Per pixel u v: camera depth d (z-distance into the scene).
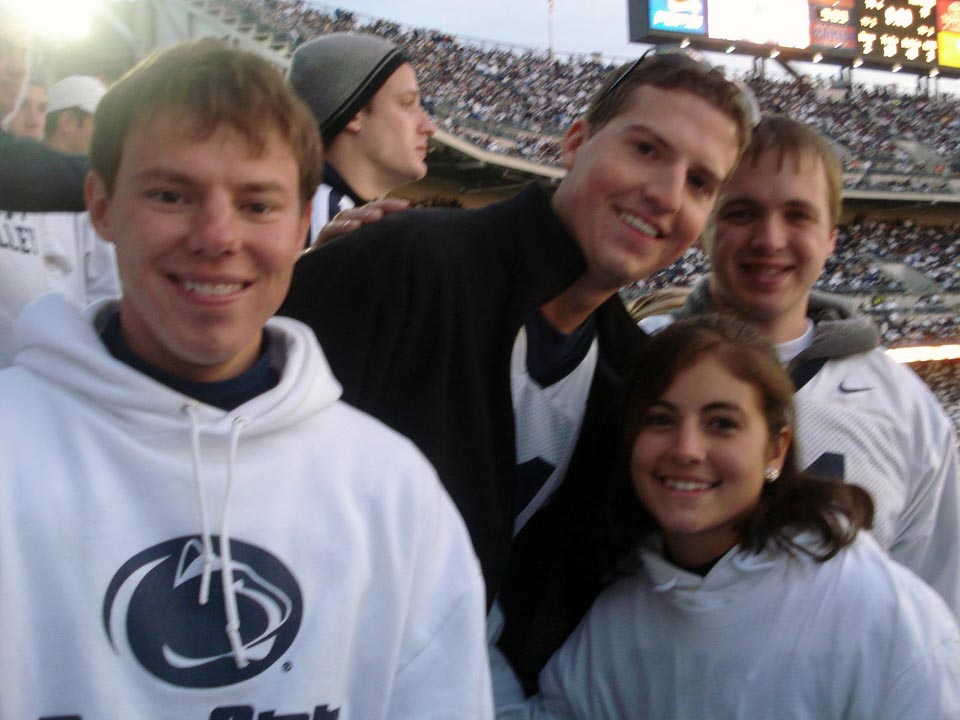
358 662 0.71
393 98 1.66
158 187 0.66
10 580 0.63
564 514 1.08
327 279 0.92
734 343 0.96
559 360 1.02
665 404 0.97
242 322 0.69
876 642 0.89
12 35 1.36
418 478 0.75
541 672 1.08
